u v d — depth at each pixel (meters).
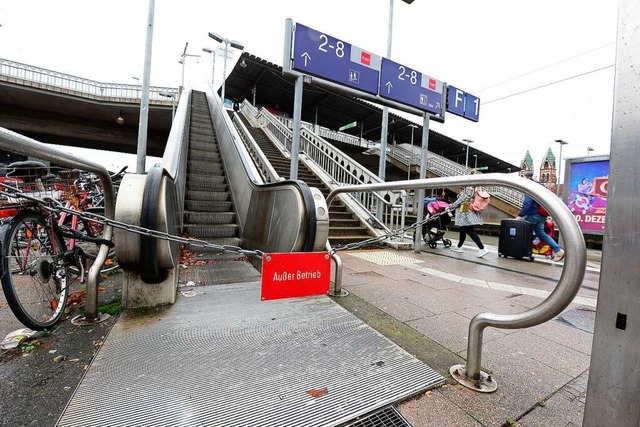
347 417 1.39
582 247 1.31
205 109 13.73
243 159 6.30
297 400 1.48
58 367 1.67
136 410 1.36
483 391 1.61
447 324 2.47
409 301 3.00
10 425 1.26
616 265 1.03
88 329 2.13
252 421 1.33
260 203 4.58
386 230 6.56
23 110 20.59
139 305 2.49
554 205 1.40
